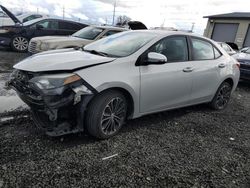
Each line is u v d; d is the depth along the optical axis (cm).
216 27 2508
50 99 291
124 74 340
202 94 473
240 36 2300
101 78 317
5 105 429
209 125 441
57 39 800
